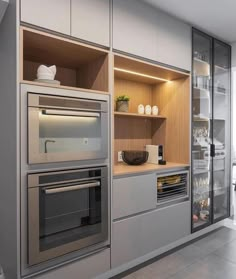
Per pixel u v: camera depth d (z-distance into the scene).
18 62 1.53
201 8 2.36
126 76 2.72
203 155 2.99
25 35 1.65
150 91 3.10
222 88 3.26
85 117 1.87
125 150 2.78
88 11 1.86
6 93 1.63
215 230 3.10
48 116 1.68
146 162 2.77
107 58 2.01
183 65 2.63
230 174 3.38
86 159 1.85
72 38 1.80
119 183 2.08
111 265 2.04
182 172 2.66
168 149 2.94
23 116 1.55
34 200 1.59
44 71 1.77
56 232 1.71
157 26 2.36
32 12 1.59
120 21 2.07
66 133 1.77
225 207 3.35
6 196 1.65
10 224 1.61
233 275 2.09
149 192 2.31
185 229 2.68
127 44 2.12
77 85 2.40
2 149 1.69
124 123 2.83
